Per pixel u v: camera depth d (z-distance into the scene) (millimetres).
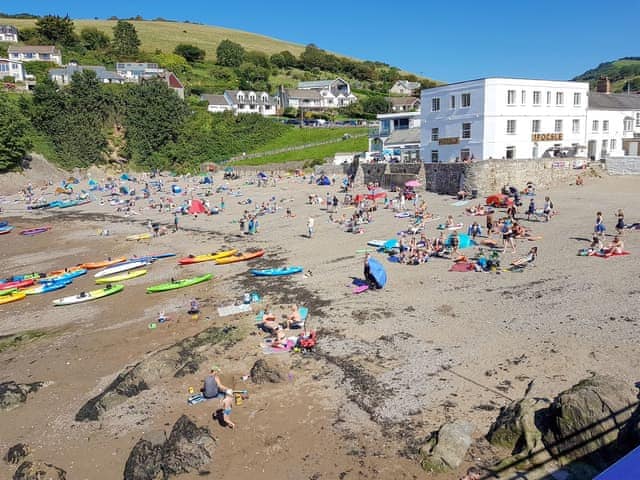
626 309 22594
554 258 31062
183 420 17062
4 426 18766
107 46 164000
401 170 62719
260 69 164625
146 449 15875
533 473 13852
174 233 51125
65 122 99125
